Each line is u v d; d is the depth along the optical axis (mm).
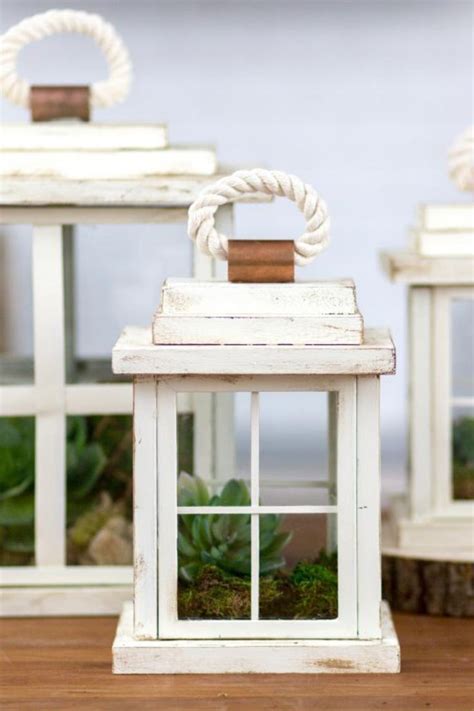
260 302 1197
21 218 1409
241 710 1145
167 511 1231
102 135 1403
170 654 1230
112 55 1484
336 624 1243
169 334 1197
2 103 2408
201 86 2525
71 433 1446
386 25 2508
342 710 1146
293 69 2523
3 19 2439
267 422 2281
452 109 2525
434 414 1515
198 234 1233
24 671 1251
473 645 1330
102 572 1448
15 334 1849
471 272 1465
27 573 1446
